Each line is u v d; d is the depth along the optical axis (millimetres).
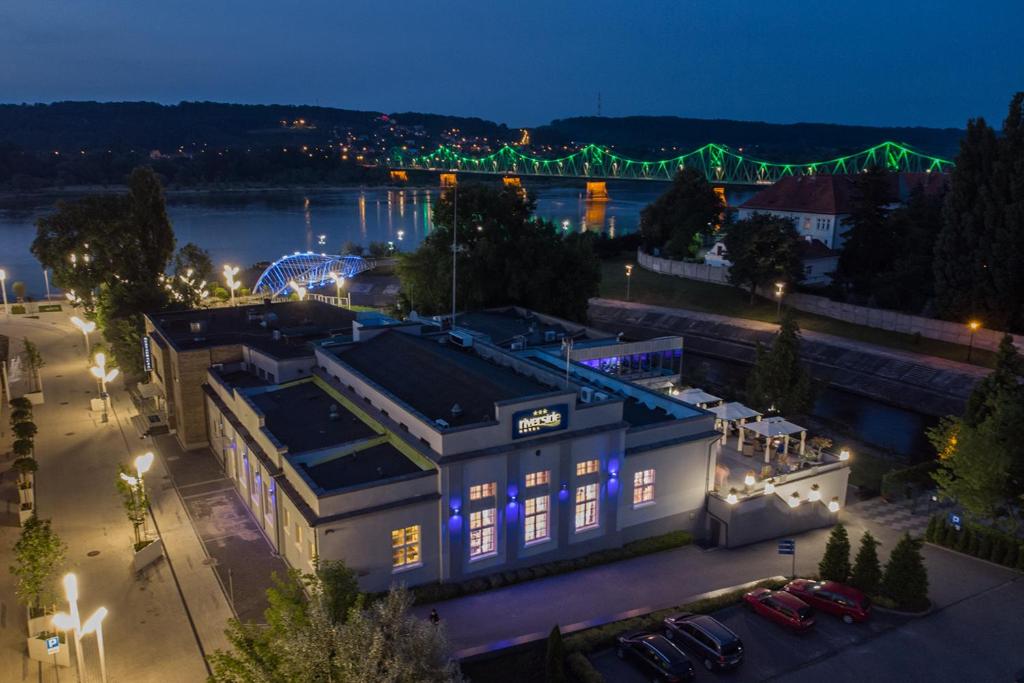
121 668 33156
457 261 86688
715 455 47062
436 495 38094
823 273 117625
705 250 144750
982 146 86250
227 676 23562
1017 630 36812
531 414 39906
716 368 93062
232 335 63500
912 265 99562
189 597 38531
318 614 23000
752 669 33625
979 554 44469
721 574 42438
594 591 40031
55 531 45219
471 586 39219
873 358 86688
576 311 90188
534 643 34594
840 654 34750
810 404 62469
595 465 42844
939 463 55656
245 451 47875
